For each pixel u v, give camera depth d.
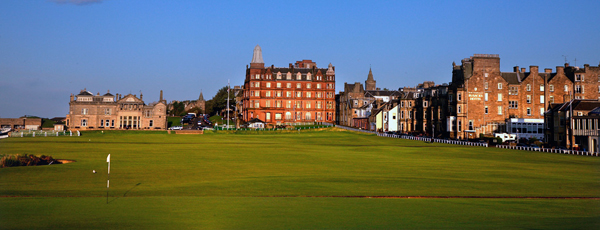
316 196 50.25
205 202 46.31
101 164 77.62
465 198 49.72
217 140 144.12
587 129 110.75
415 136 155.25
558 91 163.88
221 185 57.00
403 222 38.12
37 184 57.72
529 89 160.88
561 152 104.69
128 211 41.84
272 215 40.50
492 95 155.38
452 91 158.50
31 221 37.91
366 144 130.00
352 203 46.06
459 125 153.62
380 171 71.25
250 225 36.94
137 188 55.00
